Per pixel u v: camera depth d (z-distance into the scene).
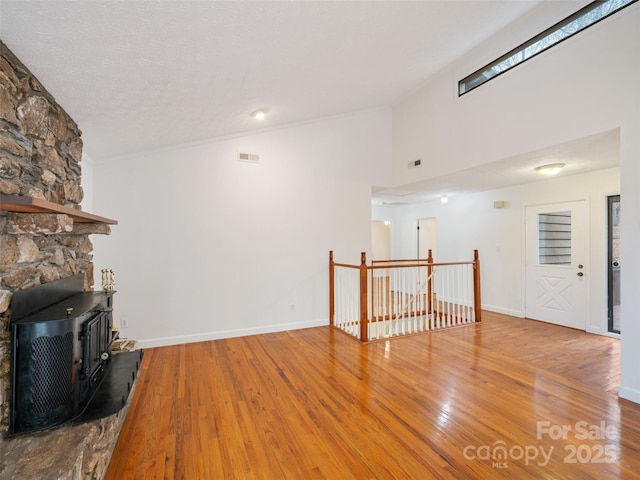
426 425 2.24
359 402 2.56
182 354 3.66
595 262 4.39
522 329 4.62
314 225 4.84
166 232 4.01
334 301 4.87
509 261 5.50
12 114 1.72
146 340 3.91
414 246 7.92
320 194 4.88
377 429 2.20
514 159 3.67
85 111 2.56
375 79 3.96
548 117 3.18
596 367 3.23
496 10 3.14
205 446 2.03
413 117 4.96
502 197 5.61
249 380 2.97
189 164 4.13
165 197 4.02
